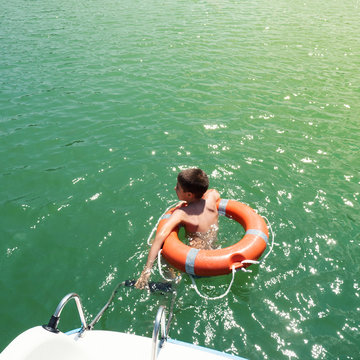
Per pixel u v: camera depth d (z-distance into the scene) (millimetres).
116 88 7184
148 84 7367
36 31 10914
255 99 6734
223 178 4480
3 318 2803
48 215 3879
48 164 4781
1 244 3508
